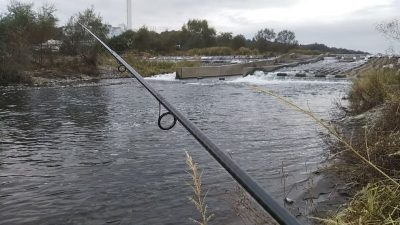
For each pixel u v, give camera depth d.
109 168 7.71
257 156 8.51
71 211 5.70
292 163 7.81
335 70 38.62
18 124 12.49
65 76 31.72
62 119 13.45
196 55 64.19
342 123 10.17
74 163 8.08
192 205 5.73
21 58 29.89
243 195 5.44
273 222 4.43
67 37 38.22
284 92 22.61
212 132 11.20
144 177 7.11
